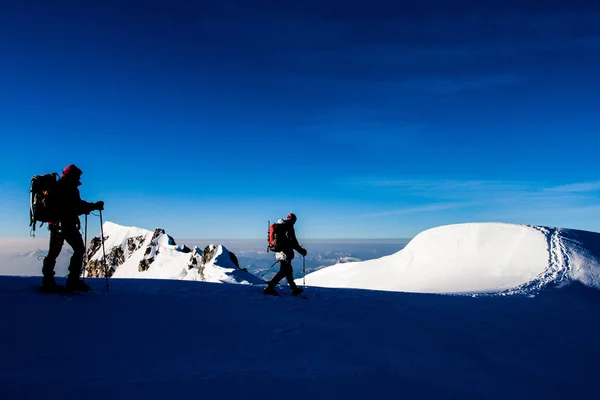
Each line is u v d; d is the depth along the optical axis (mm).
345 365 5129
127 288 8359
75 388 3613
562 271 28578
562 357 7242
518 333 8344
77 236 7266
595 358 7445
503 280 29031
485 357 6527
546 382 5879
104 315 5922
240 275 31016
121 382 3820
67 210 7074
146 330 5535
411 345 6398
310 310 7859
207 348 5148
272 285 9227
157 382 3904
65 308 6000
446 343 6828
